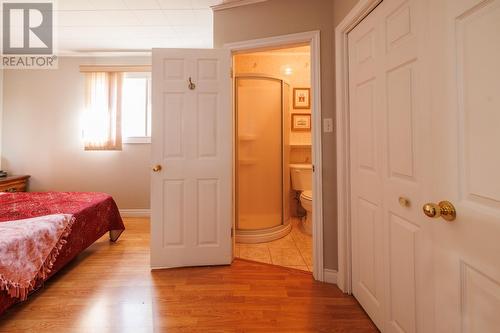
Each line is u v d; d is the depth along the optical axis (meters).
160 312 1.68
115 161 3.83
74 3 2.42
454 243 0.87
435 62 0.95
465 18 0.81
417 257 1.16
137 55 3.77
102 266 2.33
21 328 1.52
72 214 2.14
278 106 3.13
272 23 2.17
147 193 3.87
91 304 1.76
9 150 3.78
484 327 0.77
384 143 1.40
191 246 2.32
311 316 1.64
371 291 1.59
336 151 1.96
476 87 0.78
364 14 1.55
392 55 1.30
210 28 2.95
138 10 2.53
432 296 1.06
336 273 2.01
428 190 1.05
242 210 2.96
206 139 2.30
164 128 2.27
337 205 1.95
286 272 2.23
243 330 1.52
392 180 1.34
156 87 2.26
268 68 3.73
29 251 1.64
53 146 3.80
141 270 2.26
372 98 1.51
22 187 3.67
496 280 0.72
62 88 3.76
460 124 0.84
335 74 1.95
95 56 3.77
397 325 1.33
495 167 0.73
